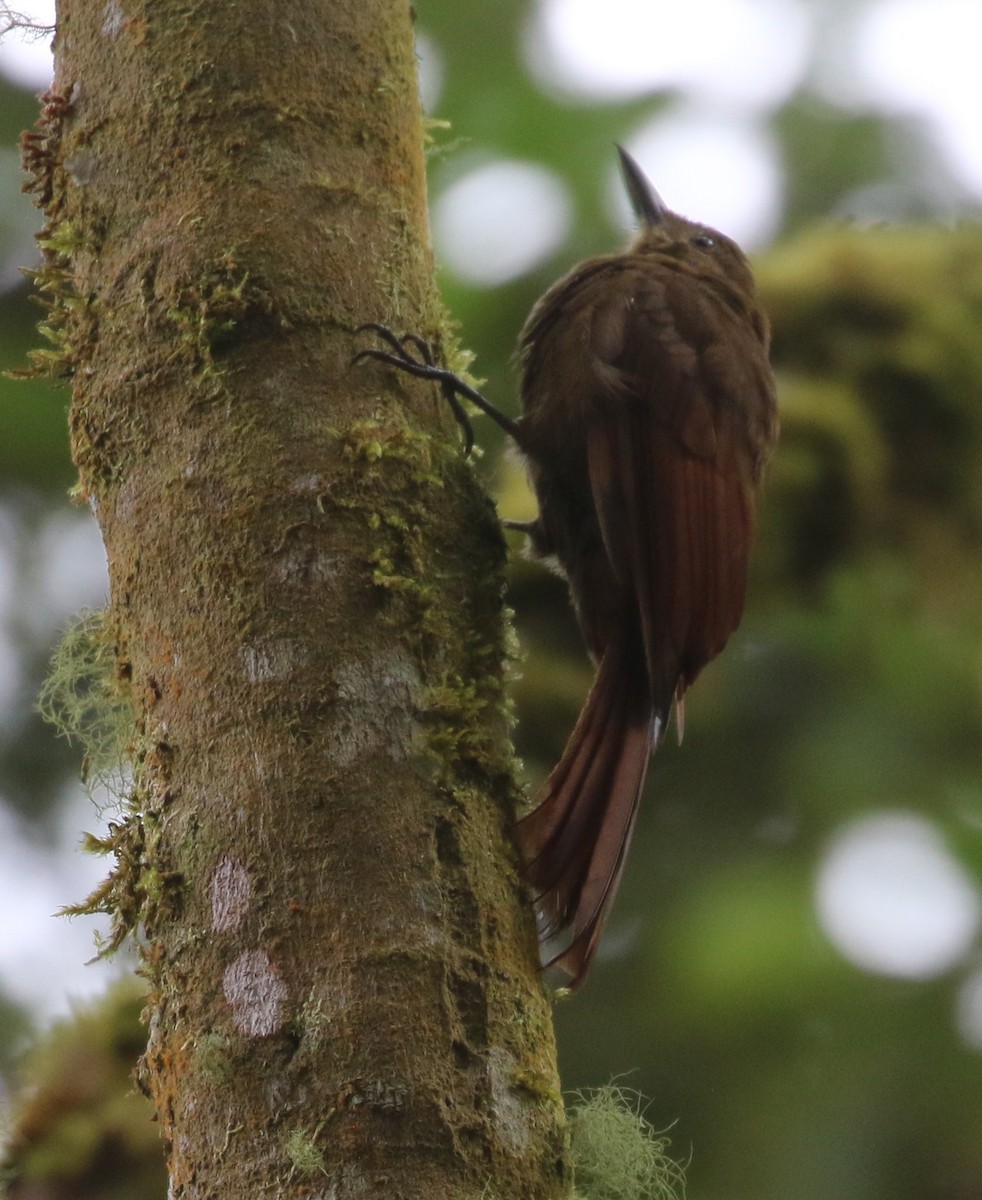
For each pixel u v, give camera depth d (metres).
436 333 6.07
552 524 8.01
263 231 5.66
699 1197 10.91
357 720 5.21
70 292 5.91
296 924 4.96
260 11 5.88
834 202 13.02
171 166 5.73
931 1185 10.83
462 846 5.23
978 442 10.63
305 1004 4.88
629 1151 5.63
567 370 7.76
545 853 5.60
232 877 5.05
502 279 12.33
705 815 12.10
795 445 10.50
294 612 5.28
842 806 11.97
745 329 8.41
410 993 4.93
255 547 5.34
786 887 11.67
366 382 5.67
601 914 6.13
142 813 5.33
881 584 11.00
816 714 12.15
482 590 5.78
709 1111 11.16
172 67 5.80
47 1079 8.17
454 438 5.99
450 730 5.36
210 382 5.50
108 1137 7.97
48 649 11.76
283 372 5.55
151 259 5.66
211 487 5.41
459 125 12.66
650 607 7.39
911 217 12.99
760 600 10.87
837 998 11.32
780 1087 11.19
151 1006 5.22
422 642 5.45
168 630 5.37
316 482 5.44
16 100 12.73
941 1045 11.21
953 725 12.11
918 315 10.85
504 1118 4.95
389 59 6.14
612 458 7.53
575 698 10.56
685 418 7.68
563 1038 11.52
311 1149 4.72
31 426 12.10
